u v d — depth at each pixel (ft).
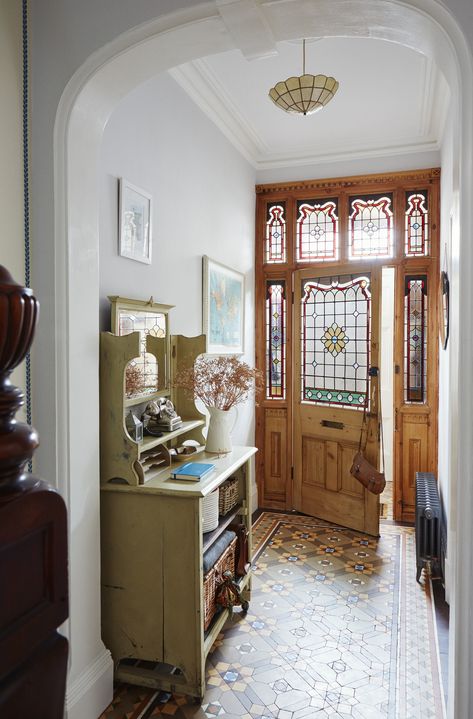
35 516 1.15
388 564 11.71
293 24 5.97
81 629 6.59
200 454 9.24
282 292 16.05
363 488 13.73
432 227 14.62
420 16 5.33
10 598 1.11
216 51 6.40
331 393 14.76
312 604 9.82
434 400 14.62
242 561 9.43
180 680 7.19
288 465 15.84
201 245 11.50
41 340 6.30
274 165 15.83
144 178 8.82
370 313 13.82
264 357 16.12
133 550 7.23
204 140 11.70
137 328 8.00
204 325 11.48
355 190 15.24
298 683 7.48
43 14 6.26
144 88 8.81
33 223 6.29
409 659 8.08
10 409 1.15
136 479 7.16
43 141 6.24
